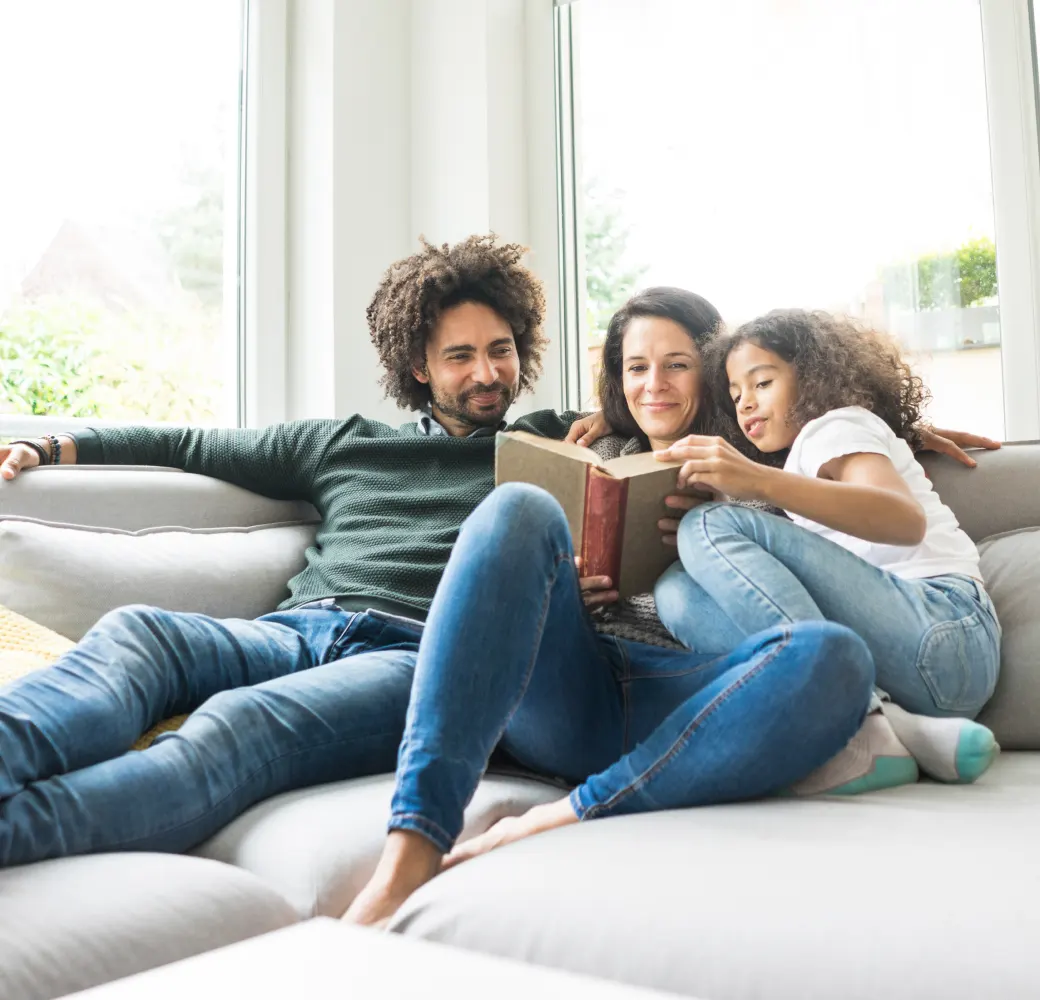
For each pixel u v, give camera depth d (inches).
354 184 96.1
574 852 32.8
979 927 26.2
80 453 67.1
